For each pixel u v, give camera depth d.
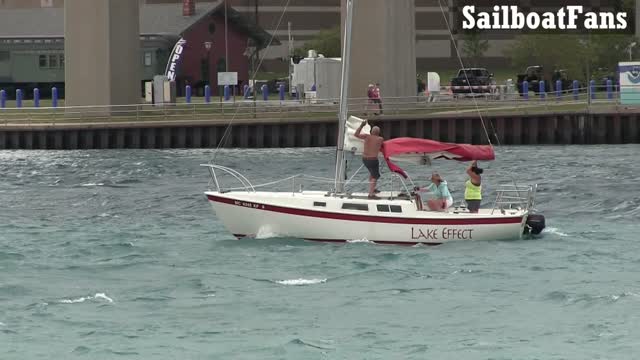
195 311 92.88
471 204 119.12
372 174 118.31
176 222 145.12
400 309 92.94
